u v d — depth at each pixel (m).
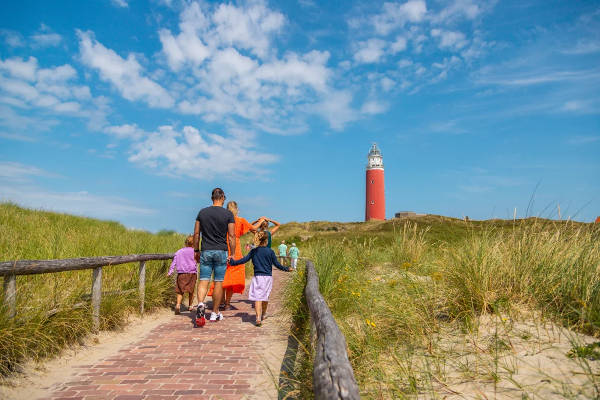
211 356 4.27
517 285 4.13
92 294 4.89
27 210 15.34
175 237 15.33
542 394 2.40
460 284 4.31
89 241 8.91
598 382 2.43
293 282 6.96
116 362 4.03
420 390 2.75
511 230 5.00
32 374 3.48
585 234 4.49
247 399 3.09
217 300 6.21
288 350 4.46
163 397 3.12
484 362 2.98
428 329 3.88
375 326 3.87
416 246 8.70
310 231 50.78
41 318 3.95
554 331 3.31
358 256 9.30
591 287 3.64
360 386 2.98
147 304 6.51
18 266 3.69
